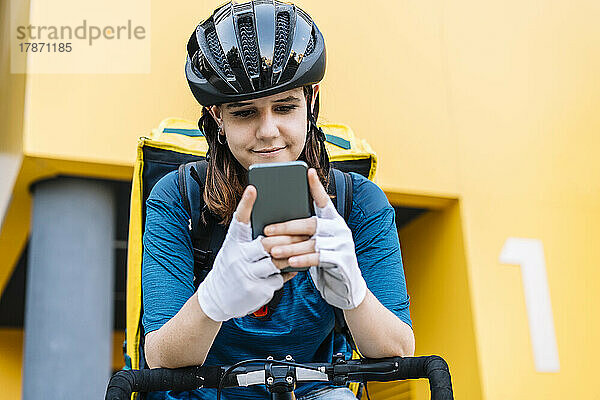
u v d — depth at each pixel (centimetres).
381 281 196
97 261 428
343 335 218
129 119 424
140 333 223
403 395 495
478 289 458
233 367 166
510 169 481
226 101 187
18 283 621
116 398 155
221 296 162
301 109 191
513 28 506
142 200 233
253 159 190
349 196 206
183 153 236
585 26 521
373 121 462
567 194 487
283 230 155
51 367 413
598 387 459
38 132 411
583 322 470
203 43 194
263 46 186
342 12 472
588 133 501
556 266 473
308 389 202
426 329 485
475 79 489
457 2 498
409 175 461
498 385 448
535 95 498
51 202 428
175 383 165
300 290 199
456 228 469
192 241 203
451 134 475
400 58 477
